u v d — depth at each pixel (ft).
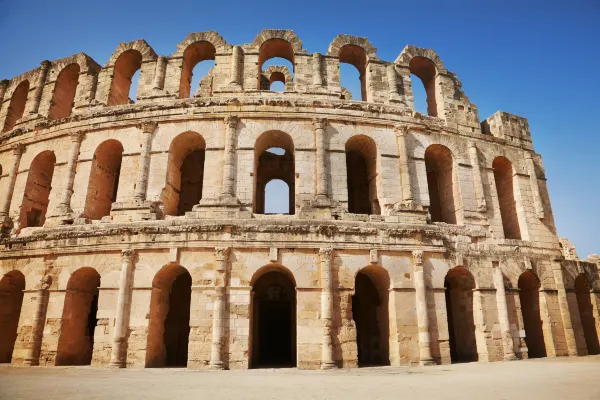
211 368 87.56
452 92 129.29
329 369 87.56
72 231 102.89
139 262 97.86
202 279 94.79
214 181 106.83
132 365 91.45
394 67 125.80
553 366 85.61
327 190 106.42
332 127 112.98
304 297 93.97
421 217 107.45
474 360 105.29
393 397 49.83
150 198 107.14
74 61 133.08
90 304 108.88
